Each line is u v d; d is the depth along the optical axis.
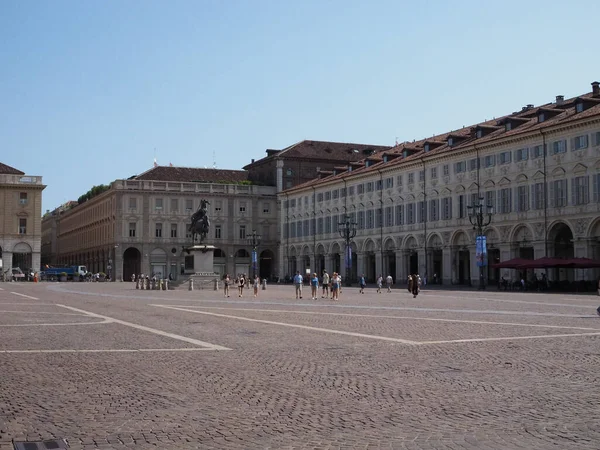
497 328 26.81
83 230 162.50
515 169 81.19
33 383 14.95
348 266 96.06
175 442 10.32
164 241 134.88
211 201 137.50
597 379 15.24
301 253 128.62
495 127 88.25
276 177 139.75
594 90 79.44
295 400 13.18
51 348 20.97
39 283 113.19
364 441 10.34
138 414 12.07
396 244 102.00
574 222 73.44
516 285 76.81
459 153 89.25
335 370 16.58
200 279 80.56
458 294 64.56
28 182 132.50
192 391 14.05
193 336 24.50
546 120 79.69
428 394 13.69
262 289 83.44
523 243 80.38
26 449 9.98
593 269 73.44
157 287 79.19
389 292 72.19
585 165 72.19
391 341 22.45
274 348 20.84
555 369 16.55
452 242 90.81
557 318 31.88
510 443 10.20
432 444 10.17
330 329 26.91
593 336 23.66
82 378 15.56
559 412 12.11
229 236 138.25
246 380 15.28
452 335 24.23
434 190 94.31
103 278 130.00
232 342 22.53
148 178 140.00
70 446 10.12
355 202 112.44
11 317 33.47
